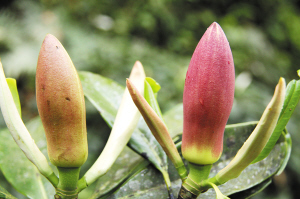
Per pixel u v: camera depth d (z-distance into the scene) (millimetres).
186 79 252
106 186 324
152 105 272
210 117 246
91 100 345
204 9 1970
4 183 1024
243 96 1427
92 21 1701
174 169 320
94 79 367
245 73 1616
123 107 277
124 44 1606
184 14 1902
